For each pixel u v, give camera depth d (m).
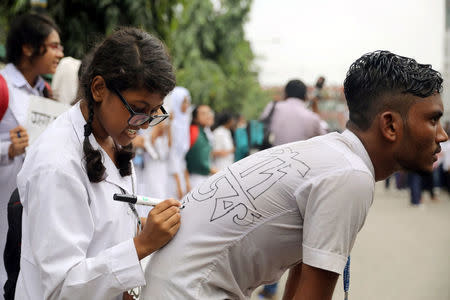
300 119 5.65
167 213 1.73
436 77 1.66
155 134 5.37
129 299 1.99
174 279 1.70
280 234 1.70
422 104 1.65
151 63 1.70
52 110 3.19
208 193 1.79
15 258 2.13
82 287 1.65
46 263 1.66
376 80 1.68
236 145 9.12
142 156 5.40
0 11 6.33
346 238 1.61
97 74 1.74
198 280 1.69
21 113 3.08
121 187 1.92
